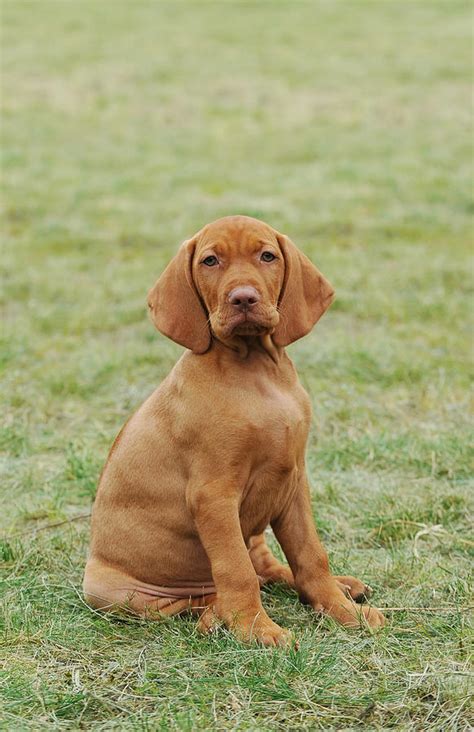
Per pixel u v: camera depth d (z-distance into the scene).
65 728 4.29
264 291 4.97
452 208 16.22
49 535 6.54
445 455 7.60
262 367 5.15
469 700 4.38
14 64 29.05
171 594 5.41
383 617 5.18
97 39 32.31
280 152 20.64
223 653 4.79
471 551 6.18
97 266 13.48
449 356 9.88
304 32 33.00
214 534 4.98
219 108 24.61
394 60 28.92
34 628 5.20
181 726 4.22
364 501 6.97
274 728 4.24
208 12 36.34
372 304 11.49
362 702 4.41
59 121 23.64
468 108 23.77
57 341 10.58
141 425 5.36
